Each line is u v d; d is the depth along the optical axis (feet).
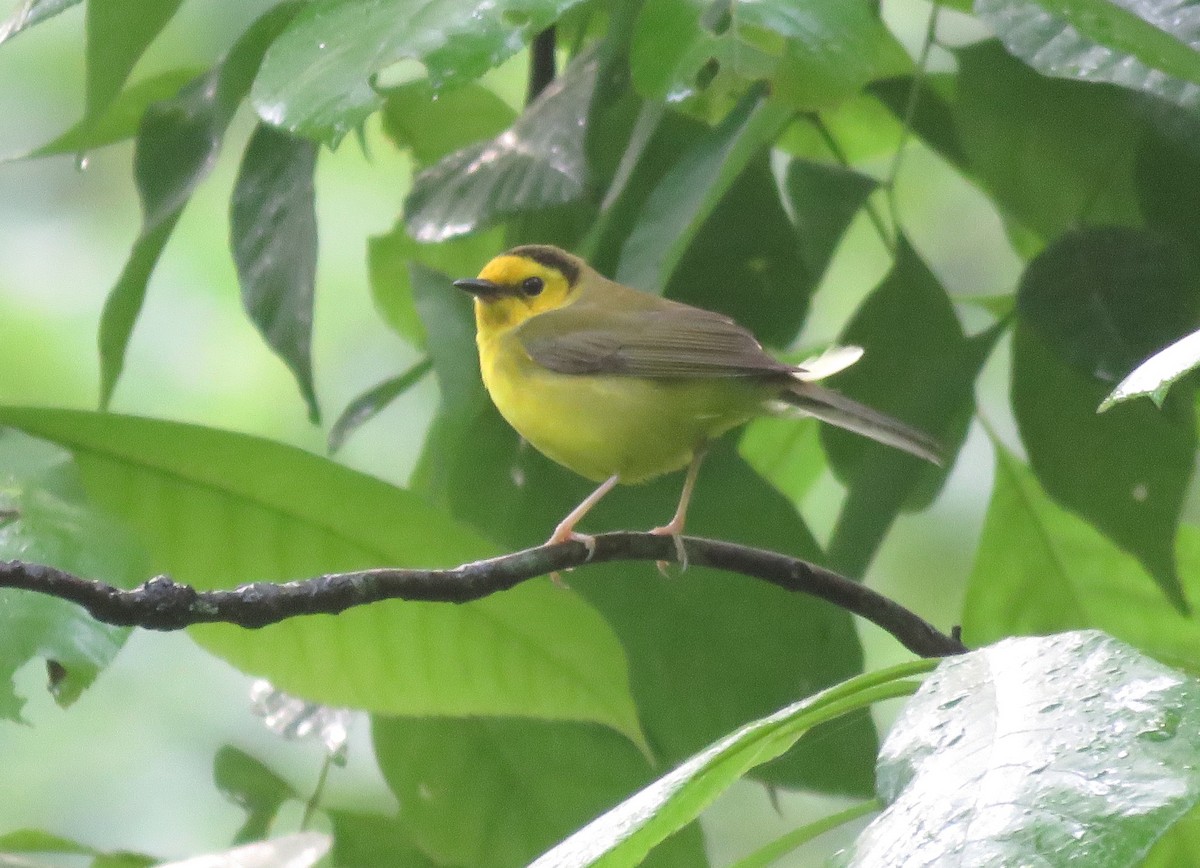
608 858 15.08
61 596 20.18
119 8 26.68
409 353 46.62
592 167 31.63
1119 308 29.30
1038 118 31.42
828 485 43.96
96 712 43.01
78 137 32.58
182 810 42.47
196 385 46.24
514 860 30.63
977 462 44.80
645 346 31.37
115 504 25.77
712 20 25.25
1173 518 30.19
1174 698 12.70
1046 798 11.91
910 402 31.91
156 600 20.43
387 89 29.14
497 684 26.96
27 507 21.83
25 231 47.70
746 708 29.86
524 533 32.99
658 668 30.09
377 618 26.73
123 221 48.42
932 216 44.93
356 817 29.96
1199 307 29.37
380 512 26.16
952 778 12.60
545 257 34.27
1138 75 24.63
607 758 30.53
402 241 36.70
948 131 34.22
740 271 32.48
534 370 32.14
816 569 25.63
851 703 16.43
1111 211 31.99
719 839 42.11
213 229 47.21
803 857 41.52
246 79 29.58
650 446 31.71
